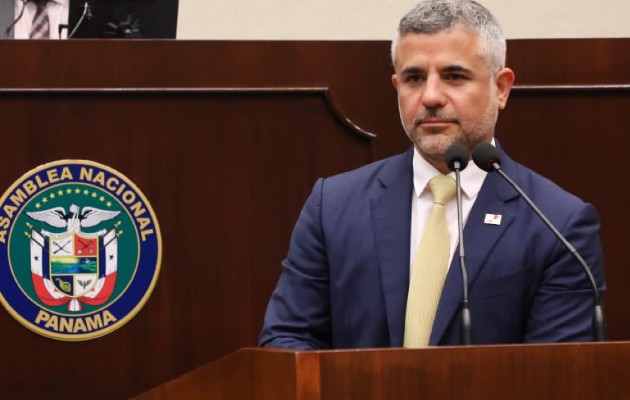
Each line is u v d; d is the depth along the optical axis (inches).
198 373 198.4
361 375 181.6
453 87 248.8
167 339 324.8
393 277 248.1
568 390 189.6
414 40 249.1
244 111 328.2
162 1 365.7
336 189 262.2
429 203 255.4
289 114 329.1
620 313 329.1
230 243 327.6
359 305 249.6
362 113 329.1
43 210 320.2
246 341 327.0
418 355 184.4
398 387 183.2
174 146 326.3
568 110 331.0
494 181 253.0
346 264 252.1
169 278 325.4
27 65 321.4
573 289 243.4
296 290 257.6
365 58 329.4
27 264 318.7
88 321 320.8
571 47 330.6
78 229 321.1
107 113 324.2
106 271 322.0
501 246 246.1
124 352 323.6
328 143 329.4
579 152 331.0
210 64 326.6
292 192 328.8
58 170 321.1
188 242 326.3
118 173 323.6
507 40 330.3
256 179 328.2
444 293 242.7
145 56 324.8
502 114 330.6
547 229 246.7
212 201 327.3
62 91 321.4
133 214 323.9
